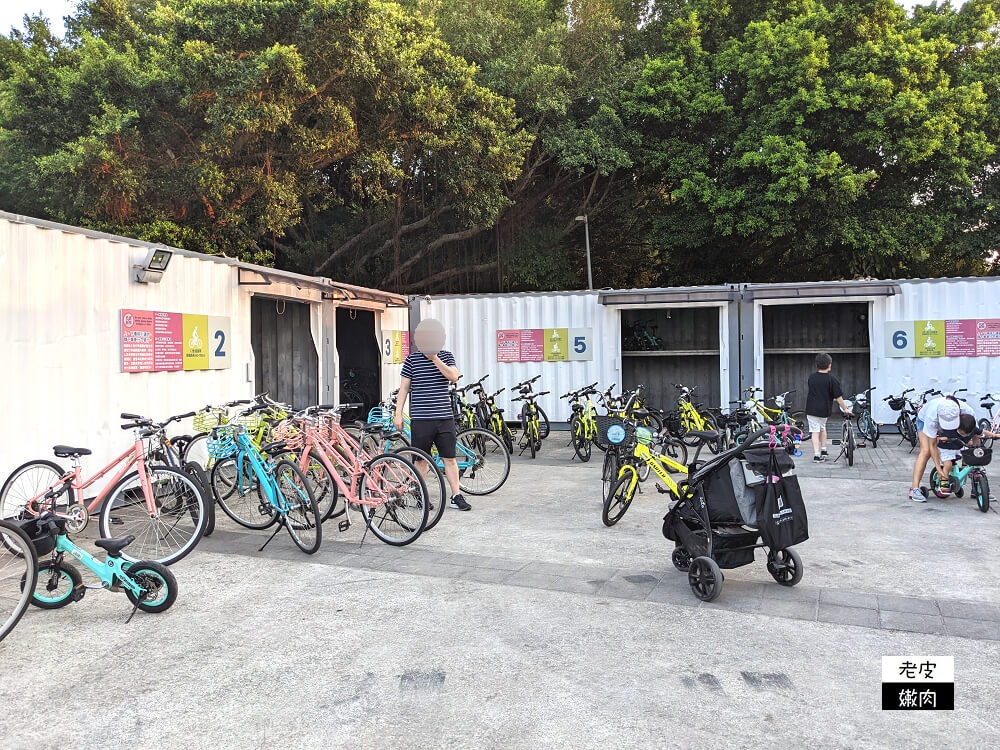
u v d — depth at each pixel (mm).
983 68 16953
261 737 2697
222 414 6449
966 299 11531
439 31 15281
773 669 3225
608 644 3521
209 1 11438
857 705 2891
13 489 5414
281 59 11336
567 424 13383
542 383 13508
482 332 13766
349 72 12539
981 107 16000
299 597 4258
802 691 3014
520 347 13578
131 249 6762
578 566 4867
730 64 17641
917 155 15570
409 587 4426
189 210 14406
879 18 16984
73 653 3479
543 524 6145
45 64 13516
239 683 3146
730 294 12430
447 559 5043
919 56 15906
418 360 6414
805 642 3523
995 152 16484
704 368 15508
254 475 5625
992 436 6566
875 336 12023
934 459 6934
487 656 3395
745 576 4629
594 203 20797
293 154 13547
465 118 14797
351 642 3580
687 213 18641
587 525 6113
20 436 5586
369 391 13594
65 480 4680
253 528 5941
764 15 18828
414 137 14586
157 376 7129
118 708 2932
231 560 5031
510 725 2760
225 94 11461
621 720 2787
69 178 12477
